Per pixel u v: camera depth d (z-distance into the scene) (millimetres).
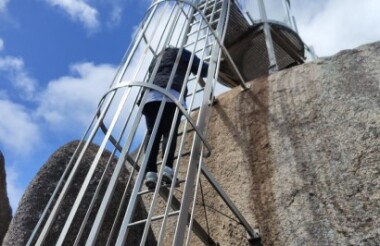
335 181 4324
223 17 5906
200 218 5070
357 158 4371
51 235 4504
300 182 4539
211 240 4461
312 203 4297
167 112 4000
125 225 2785
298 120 5152
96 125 3492
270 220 4453
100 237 4641
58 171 5211
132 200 2936
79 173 5199
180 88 4191
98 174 5270
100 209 2762
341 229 3957
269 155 5039
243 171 5117
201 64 4332
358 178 4211
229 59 5680
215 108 6203
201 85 5648
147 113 4074
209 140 5832
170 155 3924
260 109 5656
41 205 4801
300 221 4238
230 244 4578
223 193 4195
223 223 4816
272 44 6980
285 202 4473
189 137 6004
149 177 3676
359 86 5023
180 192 5496
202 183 5391
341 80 5238
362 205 4008
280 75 5941
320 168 4523
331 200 4203
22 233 4523
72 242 4512
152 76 3740
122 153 3094
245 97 6000
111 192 2863
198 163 3695
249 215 4641
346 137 4617
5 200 7406
